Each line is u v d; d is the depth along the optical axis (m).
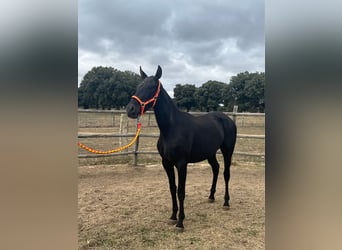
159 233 3.04
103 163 6.33
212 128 3.66
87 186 4.77
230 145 4.06
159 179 5.31
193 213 3.66
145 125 11.84
